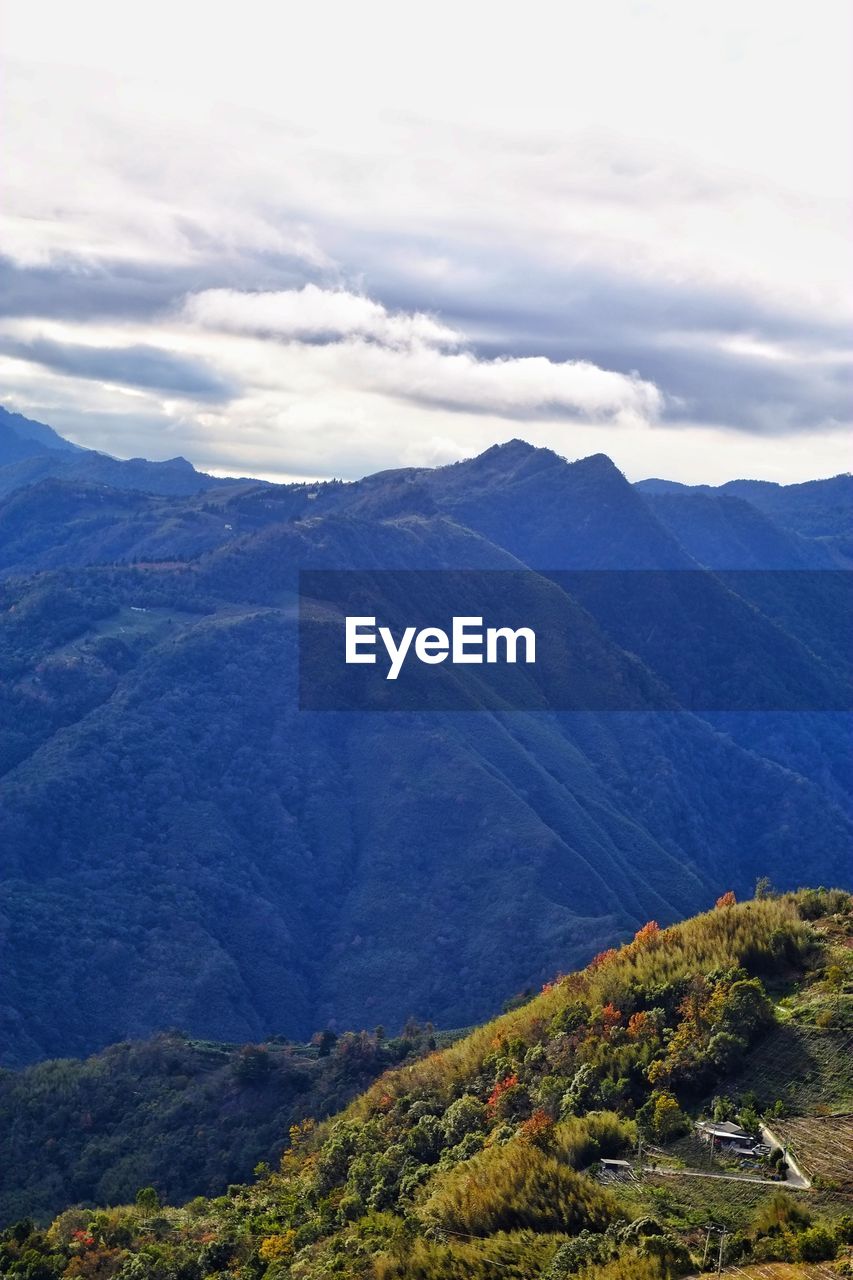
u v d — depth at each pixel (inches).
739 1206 2842.0
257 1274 3336.6
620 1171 3046.3
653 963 3956.7
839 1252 2581.2
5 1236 4097.0
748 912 4109.3
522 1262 2775.6
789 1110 3154.5
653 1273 2546.8
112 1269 3681.1
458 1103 3708.2
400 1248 2933.1
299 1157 4434.1
